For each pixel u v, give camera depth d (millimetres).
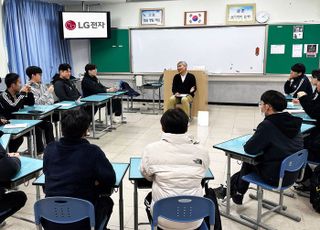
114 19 7992
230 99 7734
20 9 6516
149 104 8078
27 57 6777
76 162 1687
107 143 4777
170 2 7570
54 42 7633
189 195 1609
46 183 1721
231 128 5527
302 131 2869
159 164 1732
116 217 2682
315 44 6855
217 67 7578
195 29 7500
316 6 6754
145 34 7828
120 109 5969
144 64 7992
